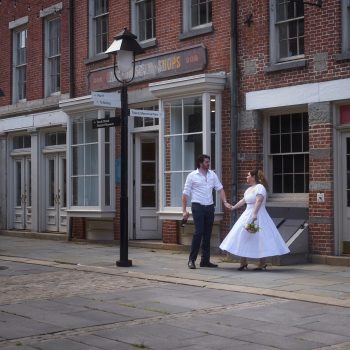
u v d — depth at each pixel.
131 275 11.12
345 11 12.20
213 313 7.99
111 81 16.89
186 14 15.11
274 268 11.76
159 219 15.48
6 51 21.11
